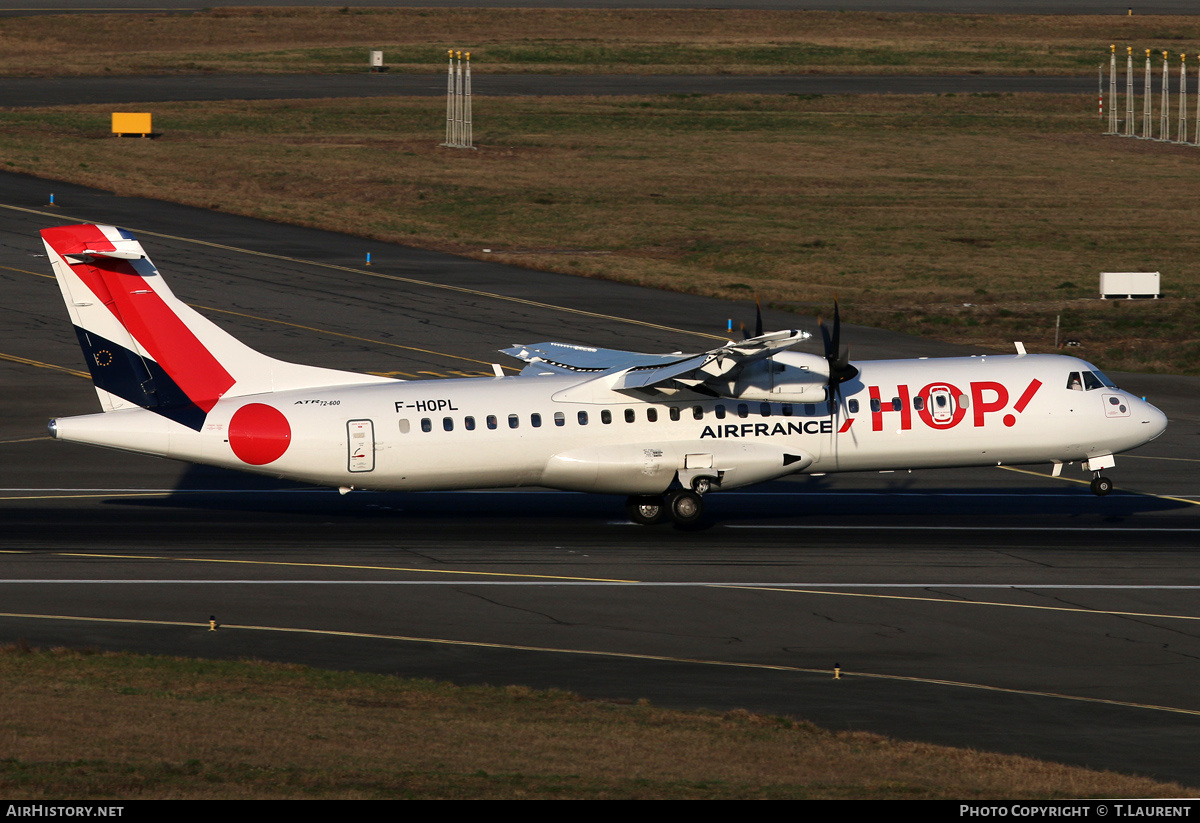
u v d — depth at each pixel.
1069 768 64.56
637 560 111.69
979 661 87.06
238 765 56.84
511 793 53.94
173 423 113.81
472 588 102.56
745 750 65.12
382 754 60.44
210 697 71.69
